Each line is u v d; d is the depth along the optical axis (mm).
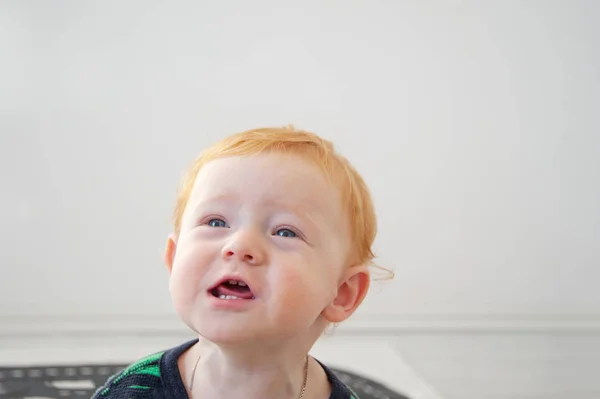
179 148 1938
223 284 626
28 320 1799
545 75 2158
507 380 1606
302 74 2051
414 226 2086
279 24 2035
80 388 1245
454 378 1602
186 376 729
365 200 796
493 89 2141
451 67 2125
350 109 2076
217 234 640
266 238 638
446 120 2117
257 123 2018
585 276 2133
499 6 2146
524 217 2129
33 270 1825
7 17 1836
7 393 1190
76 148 1869
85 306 1850
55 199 1849
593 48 2152
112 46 1905
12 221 1817
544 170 2145
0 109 1821
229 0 1998
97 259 1868
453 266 2092
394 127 2096
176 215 801
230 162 677
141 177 1905
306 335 697
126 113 1906
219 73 1986
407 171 2094
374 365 1597
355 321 1988
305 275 628
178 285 630
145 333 1832
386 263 2066
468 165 2117
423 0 2117
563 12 2166
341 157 792
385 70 2096
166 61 1942
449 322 2037
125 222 1891
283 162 677
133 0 1922
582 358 1812
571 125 2160
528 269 2117
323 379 785
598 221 2150
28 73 1844
